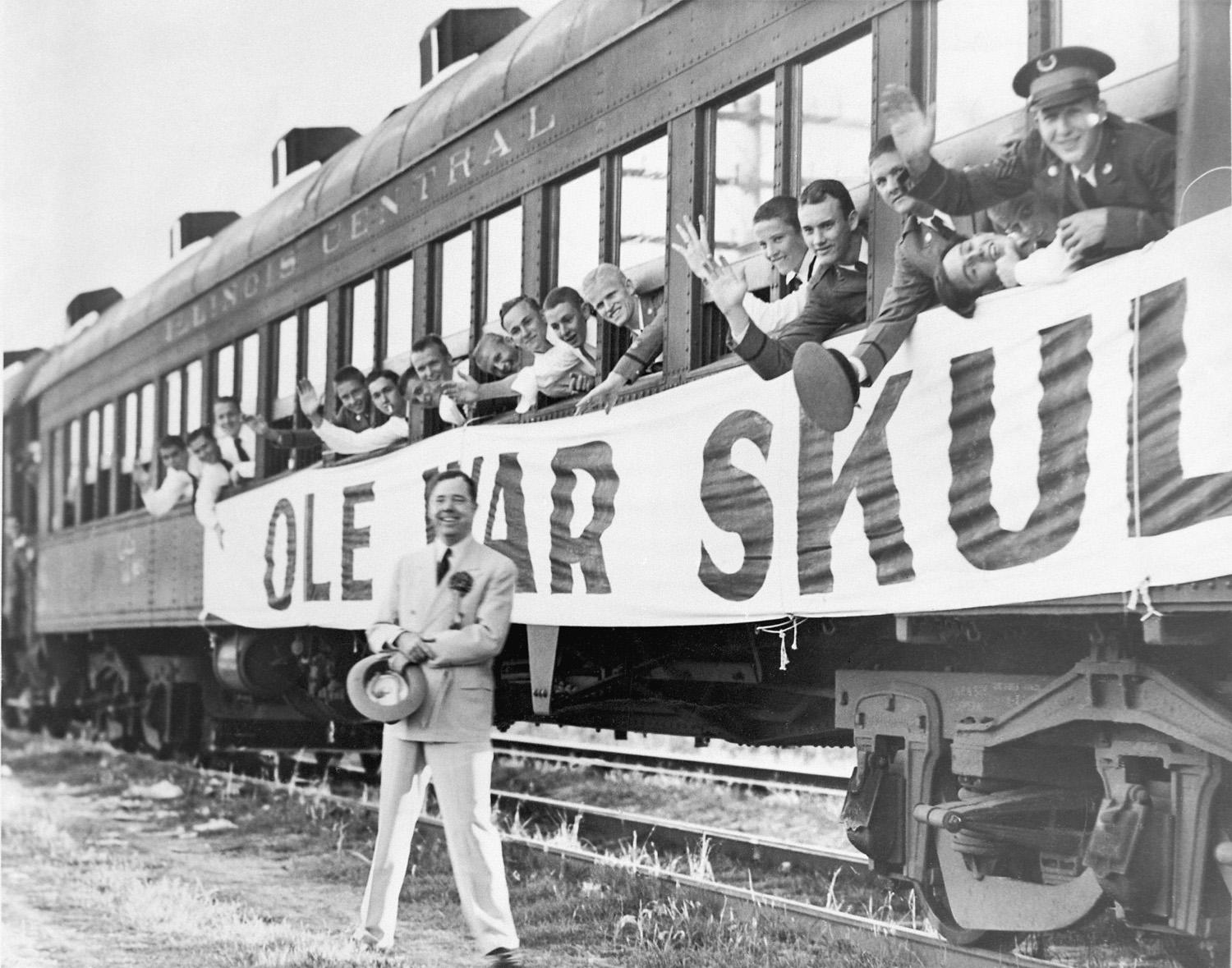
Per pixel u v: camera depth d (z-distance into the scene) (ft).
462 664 20.54
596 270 24.39
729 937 20.77
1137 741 16.56
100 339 44.19
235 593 35.65
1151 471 15.79
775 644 21.71
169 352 40.11
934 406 17.99
